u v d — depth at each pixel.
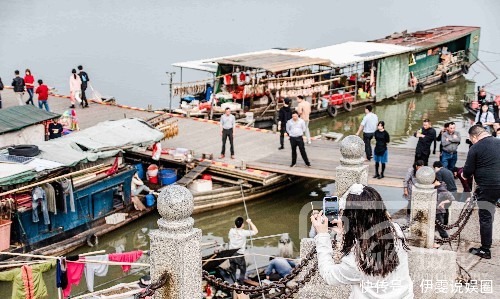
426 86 43.09
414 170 12.66
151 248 6.04
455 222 9.61
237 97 33.28
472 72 49.28
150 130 22.23
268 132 27.72
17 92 31.66
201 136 27.08
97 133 20.92
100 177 20.02
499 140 9.06
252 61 33.00
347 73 39.59
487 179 9.01
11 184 17.17
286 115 24.69
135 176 21.41
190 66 34.38
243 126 28.81
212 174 23.28
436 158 22.28
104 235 20.00
